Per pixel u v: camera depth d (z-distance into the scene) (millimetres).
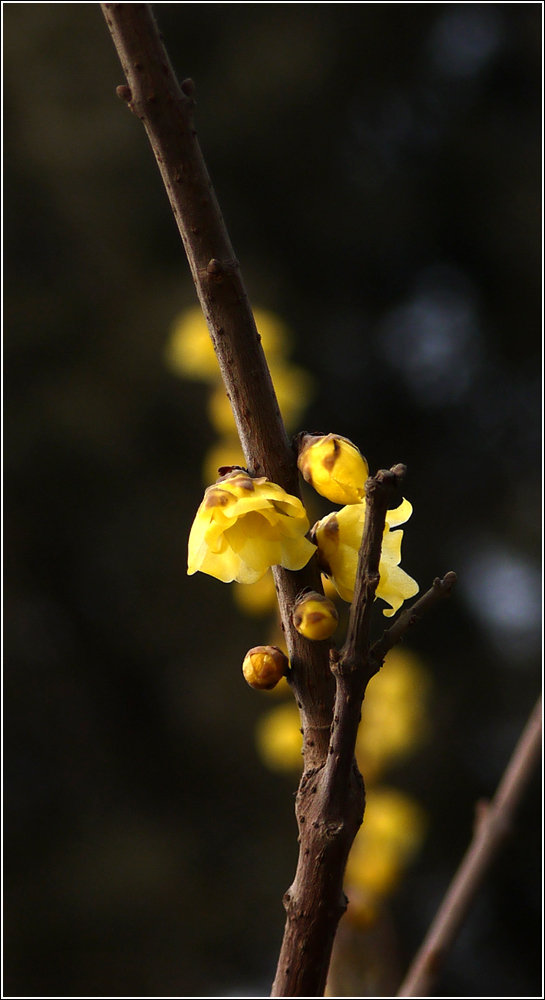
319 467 720
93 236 4977
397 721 1042
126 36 709
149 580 4625
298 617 716
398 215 5227
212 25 5246
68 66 5102
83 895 4094
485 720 4688
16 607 4613
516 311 5332
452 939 784
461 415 5434
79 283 4945
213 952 4000
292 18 5281
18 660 4594
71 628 4719
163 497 4711
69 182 4922
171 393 4684
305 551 721
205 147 5078
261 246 5184
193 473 4730
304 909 707
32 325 4801
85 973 3965
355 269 5355
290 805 4301
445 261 5395
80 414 4625
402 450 5324
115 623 4637
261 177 5188
